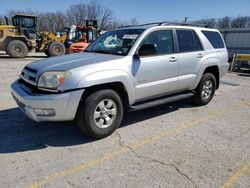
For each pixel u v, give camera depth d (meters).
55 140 3.72
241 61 13.59
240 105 6.01
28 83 3.66
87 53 4.36
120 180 2.77
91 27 19.34
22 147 3.48
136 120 4.65
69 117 3.39
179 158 3.28
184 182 2.76
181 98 4.97
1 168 2.94
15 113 4.85
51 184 2.67
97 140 3.75
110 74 3.58
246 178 2.86
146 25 4.61
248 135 4.11
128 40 4.17
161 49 4.43
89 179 2.77
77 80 3.28
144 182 2.74
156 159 3.24
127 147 3.55
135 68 3.93
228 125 4.56
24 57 16.34
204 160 3.24
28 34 16.64
